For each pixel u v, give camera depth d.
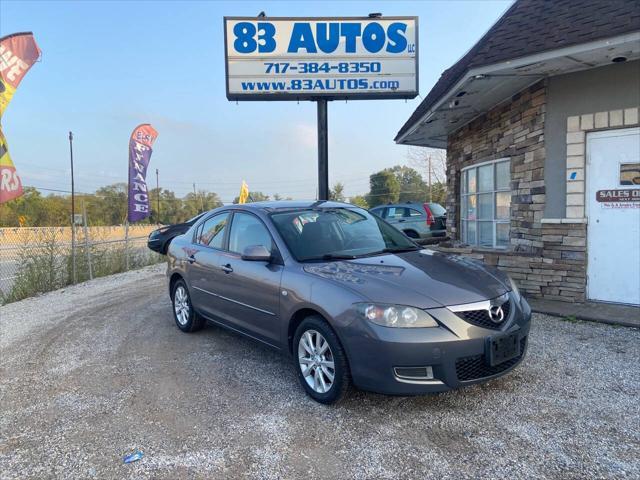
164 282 10.51
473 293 3.48
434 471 2.76
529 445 2.98
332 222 4.75
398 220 13.61
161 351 5.22
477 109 8.40
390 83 9.38
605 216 6.20
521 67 6.05
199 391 4.05
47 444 3.26
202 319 5.83
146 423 3.51
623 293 6.13
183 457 3.01
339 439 3.16
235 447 3.11
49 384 4.37
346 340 3.38
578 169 6.29
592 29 5.43
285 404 3.73
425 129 10.19
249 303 4.46
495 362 3.35
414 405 3.60
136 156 13.95
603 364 4.29
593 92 6.16
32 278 10.20
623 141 6.04
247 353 5.06
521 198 7.27
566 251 6.44
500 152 7.98
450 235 10.62
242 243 4.82
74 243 11.16
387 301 3.30
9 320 7.31
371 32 9.31
